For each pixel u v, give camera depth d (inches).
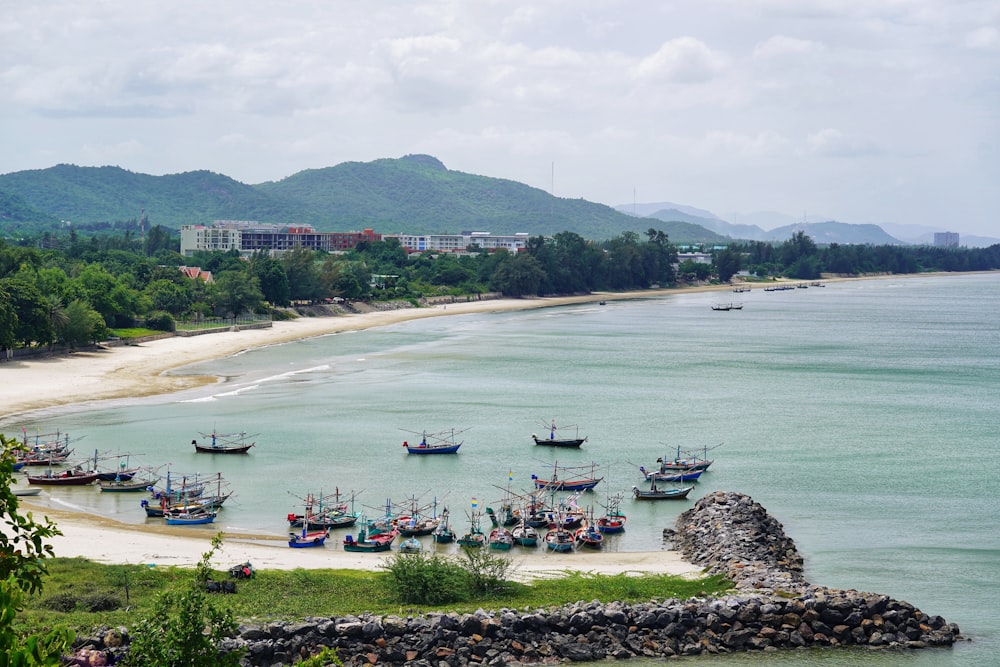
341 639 2539.4
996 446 5369.1
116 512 4067.4
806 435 5654.5
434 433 5620.1
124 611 2618.1
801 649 2716.5
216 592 2837.1
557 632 2672.2
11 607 1012.5
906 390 7342.5
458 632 2623.0
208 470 4761.3
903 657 2677.2
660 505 4286.4
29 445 5022.1
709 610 2763.3
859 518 4023.1
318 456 5059.1
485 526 3954.2
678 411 6387.8
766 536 3572.8
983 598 3120.1
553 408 6446.9
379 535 3703.3
